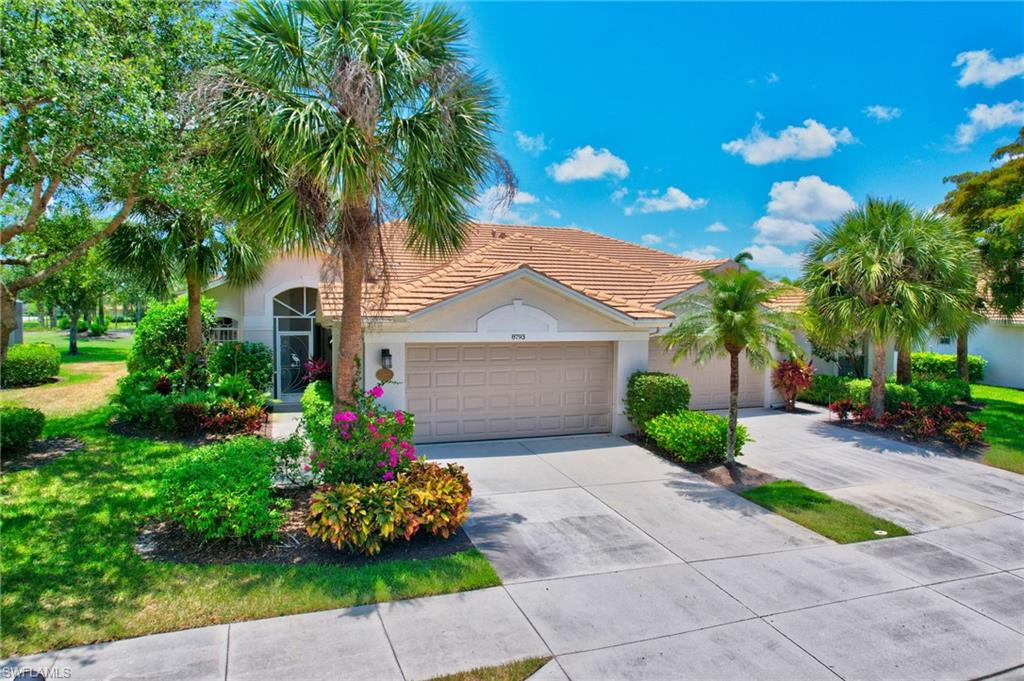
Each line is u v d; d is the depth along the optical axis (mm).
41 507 7809
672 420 11562
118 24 9844
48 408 15172
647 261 19812
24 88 7926
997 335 23250
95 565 6227
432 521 7039
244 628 5188
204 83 7461
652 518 8266
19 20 8047
